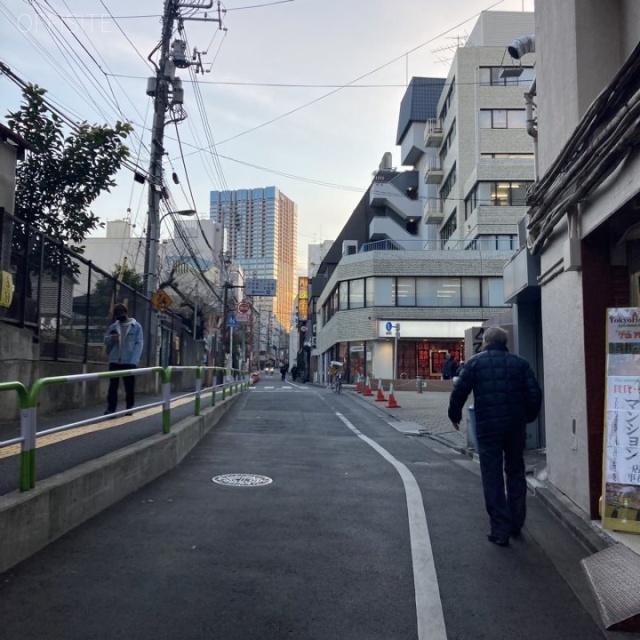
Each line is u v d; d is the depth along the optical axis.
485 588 4.56
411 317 39.97
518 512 5.75
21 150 11.62
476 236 39.56
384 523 6.12
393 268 40.31
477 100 40.84
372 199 52.22
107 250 47.50
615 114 5.38
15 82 11.74
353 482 8.00
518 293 9.84
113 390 10.38
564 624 4.00
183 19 20.36
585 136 5.87
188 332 28.45
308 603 4.18
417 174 53.22
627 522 5.52
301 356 87.81
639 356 5.66
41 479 5.39
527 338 10.79
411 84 51.69
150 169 19.86
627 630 3.88
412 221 53.03
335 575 4.70
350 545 5.41
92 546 5.04
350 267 42.06
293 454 10.09
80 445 7.36
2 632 3.57
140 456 7.19
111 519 5.84
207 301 42.31
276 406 20.03
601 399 6.21
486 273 40.16
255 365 99.88
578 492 6.52
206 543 5.29
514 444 5.79
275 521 6.04
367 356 40.75
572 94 6.76
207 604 4.08
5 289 9.30
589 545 5.36
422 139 50.31
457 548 5.44
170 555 4.94
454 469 9.38
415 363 40.09
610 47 6.62
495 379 5.71
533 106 9.21
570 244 6.38
